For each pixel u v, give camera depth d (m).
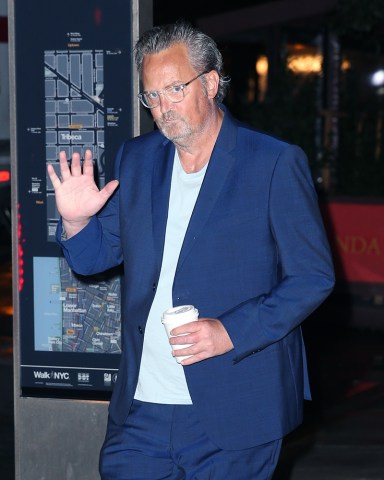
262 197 2.84
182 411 2.94
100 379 4.11
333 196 10.19
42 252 4.08
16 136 4.03
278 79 11.60
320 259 2.83
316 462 5.60
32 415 4.16
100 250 3.09
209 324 2.74
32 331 4.13
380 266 9.86
